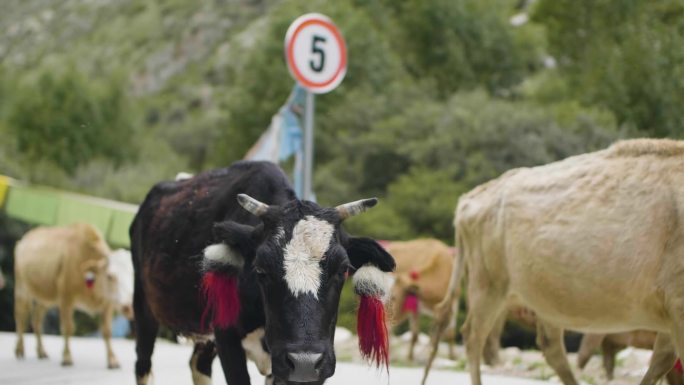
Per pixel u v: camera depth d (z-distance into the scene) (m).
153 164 74.81
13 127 81.00
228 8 184.50
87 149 80.88
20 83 98.94
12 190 21.02
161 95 151.25
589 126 44.72
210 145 93.88
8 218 41.84
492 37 79.00
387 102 57.88
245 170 10.47
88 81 87.62
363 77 66.69
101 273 19.69
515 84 78.12
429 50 78.38
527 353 21.91
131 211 21.31
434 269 22.52
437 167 47.25
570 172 11.67
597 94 45.75
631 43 36.19
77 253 20.02
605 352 16.53
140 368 12.34
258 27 162.88
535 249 11.63
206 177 11.12
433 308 22.48
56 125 80.44
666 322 10.37
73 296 19.95
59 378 17.17
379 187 50.22
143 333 12.26
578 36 53.06
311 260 7.85
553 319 11.76
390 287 9.02
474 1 81.94
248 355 9.34
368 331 8.63
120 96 88.19
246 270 8.61
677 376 13.25
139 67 174.88
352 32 69.06
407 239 41.50
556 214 11.45
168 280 10.78
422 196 43.34
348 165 51.53
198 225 10.41
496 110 48.78
